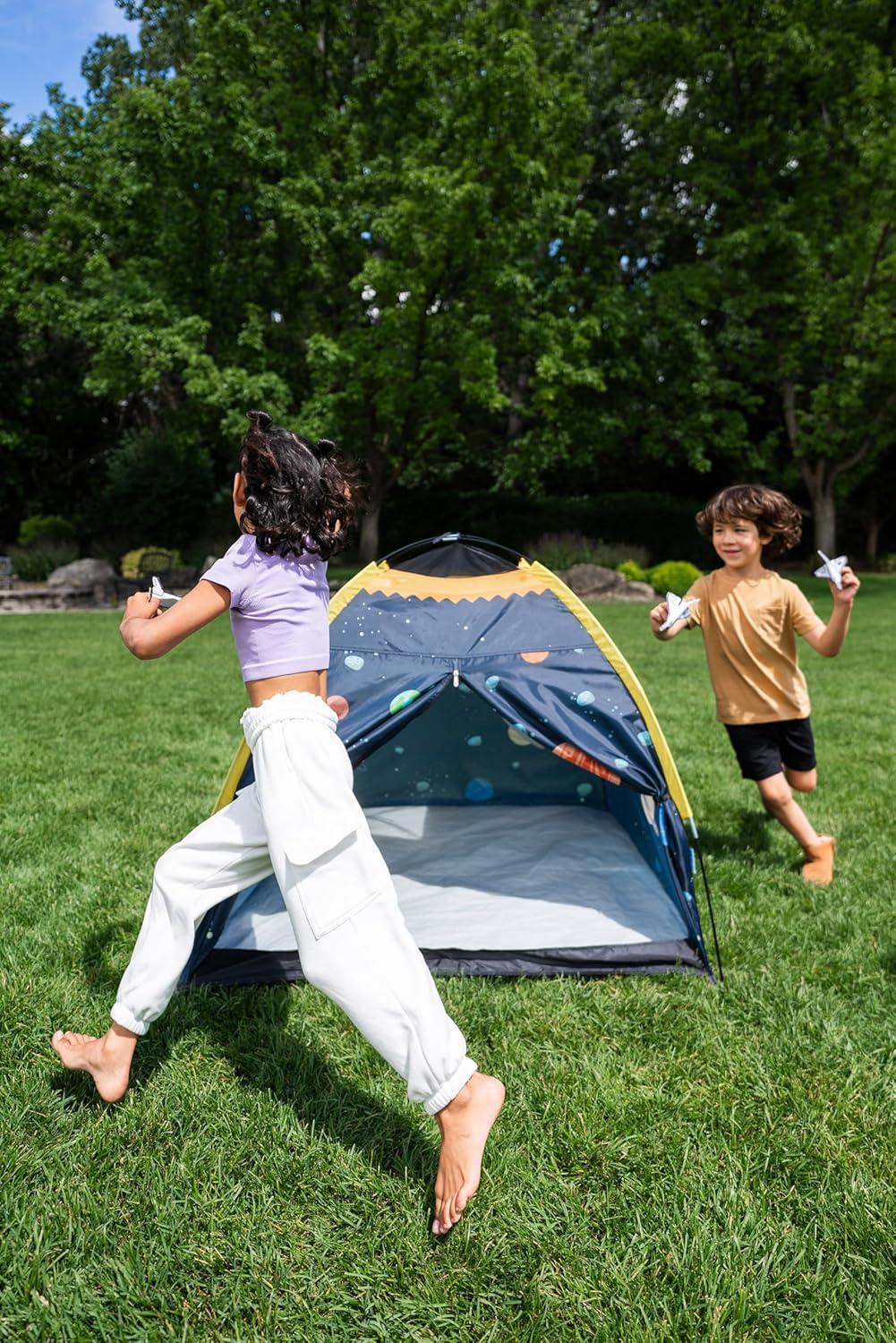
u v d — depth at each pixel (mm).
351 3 18484
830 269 20125
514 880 3746
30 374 23391
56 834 4246
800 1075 2449
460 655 3219
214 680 8633
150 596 2109
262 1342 1633
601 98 22500
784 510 3662
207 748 5969
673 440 21719
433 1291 1738
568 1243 1871
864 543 27172
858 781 5309
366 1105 2307
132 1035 2166
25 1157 2062
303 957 1959
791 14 18953
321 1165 2070
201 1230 1886
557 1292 1756
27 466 24734
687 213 23000
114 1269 1772
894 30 20844
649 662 9938
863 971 3031
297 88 18688
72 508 25156
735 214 20422
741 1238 1873
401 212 16453
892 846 4211
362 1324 1670
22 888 3611
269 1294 1726
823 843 3785
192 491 22281
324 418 16969
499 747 4617
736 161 20391
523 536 24766
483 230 17344
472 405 25516
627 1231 1903
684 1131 2217
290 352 19297
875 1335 1646
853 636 12320
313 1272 1785
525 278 17062
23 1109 2229
